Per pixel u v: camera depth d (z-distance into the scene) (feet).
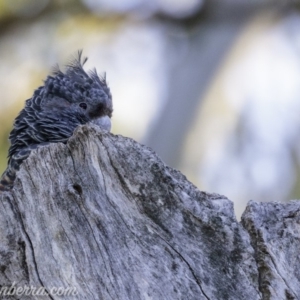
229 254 24.52
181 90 64.18
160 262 24.35
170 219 24.76
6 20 67.15
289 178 69.21
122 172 25.11
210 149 66.28
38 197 25.49
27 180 25.70
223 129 66.95
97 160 25.34
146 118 66.13
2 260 25.04
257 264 24.58
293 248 24.84
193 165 64.90
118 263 24.43
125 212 24.90
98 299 24.17
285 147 70.44
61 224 25.08
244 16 65.10
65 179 25.50
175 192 24.91
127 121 65.82
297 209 25.46
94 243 24.73
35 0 67.26
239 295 24.11
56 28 67.05
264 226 25.09
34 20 67.36
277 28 68.44
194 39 65.92
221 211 24.91
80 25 66.90
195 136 64.28
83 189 25.30
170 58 67.72
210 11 64.75
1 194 25.96
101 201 25.08
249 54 67.10
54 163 25.67
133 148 25.31
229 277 24.30
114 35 67.05
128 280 24.23
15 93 63.10
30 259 24.90
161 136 63.00
